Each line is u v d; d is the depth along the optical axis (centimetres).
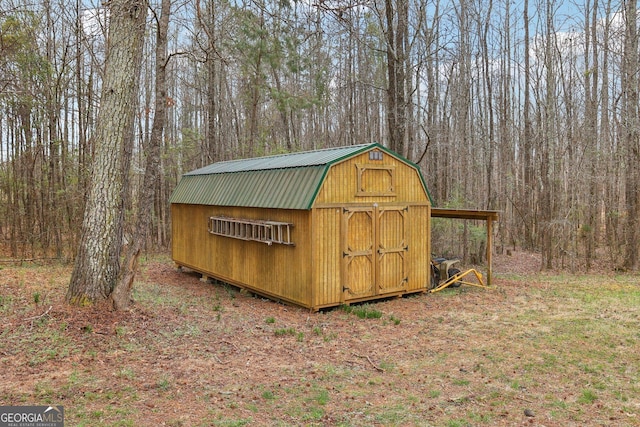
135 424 453
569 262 1825
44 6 1784
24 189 1716
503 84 2742
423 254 1183
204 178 1445
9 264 1443
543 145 2261
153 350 670
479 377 614
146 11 874
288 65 1862
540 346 743
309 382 586
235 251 1236
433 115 2211
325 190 983
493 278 1464
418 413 505
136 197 1888
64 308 776
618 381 598
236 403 513
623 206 2419
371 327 861
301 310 1001
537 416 500
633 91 1590
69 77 1820
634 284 1332
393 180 1111
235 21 1762
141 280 1317
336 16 808
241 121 2934
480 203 2344
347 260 1023
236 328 812
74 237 1548
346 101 2761
